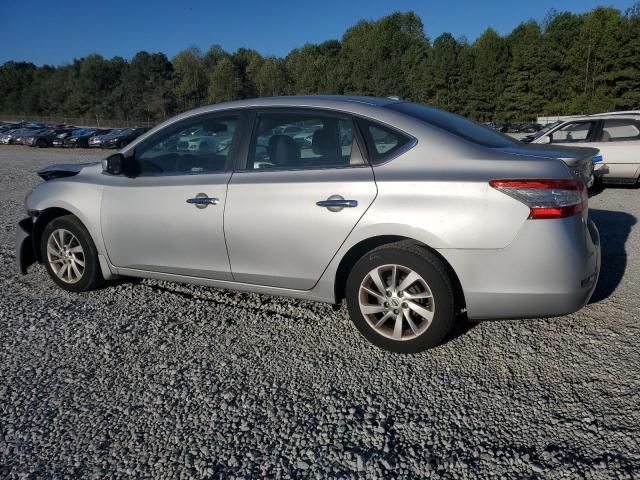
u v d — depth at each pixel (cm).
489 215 293
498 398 281
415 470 229
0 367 322
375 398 284
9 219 802
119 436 256
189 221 374
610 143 939
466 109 7219
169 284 462
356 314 337
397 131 328
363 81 8075
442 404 278
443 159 313
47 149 3566
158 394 291
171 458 240
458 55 7175
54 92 10819
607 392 282
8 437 256
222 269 373
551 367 311
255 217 349
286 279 352
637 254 532
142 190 395
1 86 11944
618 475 221
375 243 333
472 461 234
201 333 366
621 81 6038
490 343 342
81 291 443
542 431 253
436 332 315
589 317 377
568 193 295
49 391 295
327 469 231
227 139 376
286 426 262
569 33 6362
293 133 355
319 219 330
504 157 307
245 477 228
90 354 337
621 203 830
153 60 9925
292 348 342
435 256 311
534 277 293
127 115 9775
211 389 295
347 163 334
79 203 420
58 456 242
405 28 9750
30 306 418
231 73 8606
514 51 6738
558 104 6412
